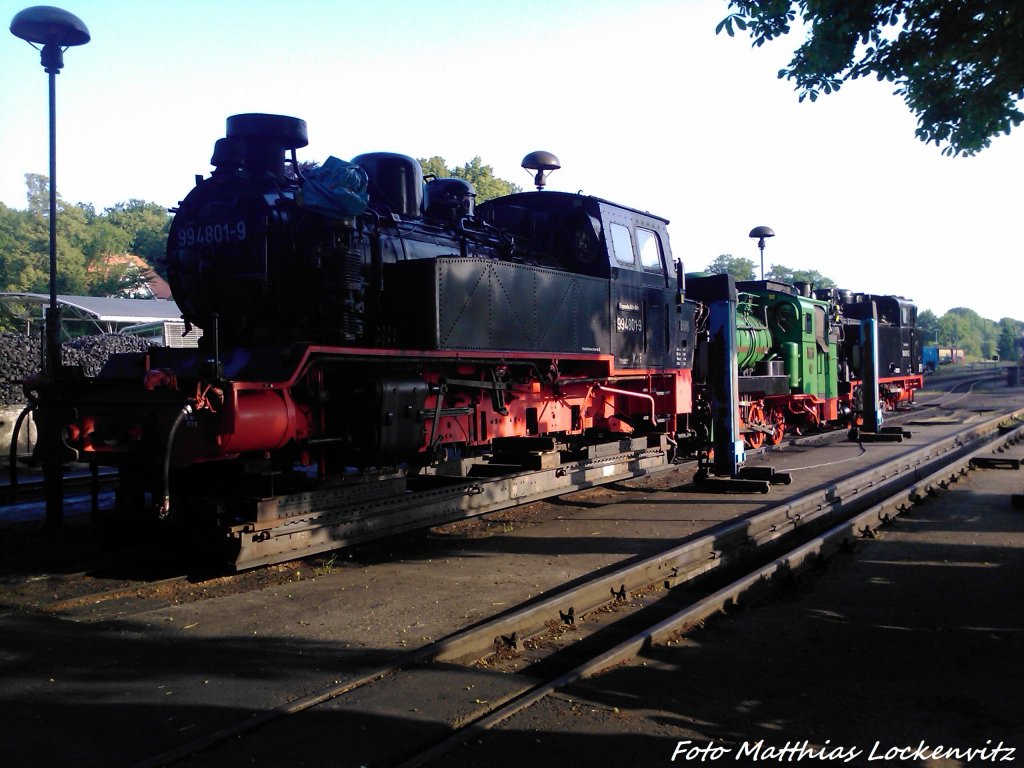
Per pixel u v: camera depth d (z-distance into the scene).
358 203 7.27
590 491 10.53
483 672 4.30
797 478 11.71
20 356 17.88
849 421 22.02
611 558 6.82
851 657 4.64
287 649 4.62
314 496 6.63
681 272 12.84
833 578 6.42
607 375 10.72
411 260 8.03
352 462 7.43
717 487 10.41
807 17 6.75
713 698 4.04
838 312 21.86
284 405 6.56
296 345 6.65
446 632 4.93
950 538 7.71
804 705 3.98
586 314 10.23
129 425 6.26
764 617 5.40
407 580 6.15
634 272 11.44
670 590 6.13
